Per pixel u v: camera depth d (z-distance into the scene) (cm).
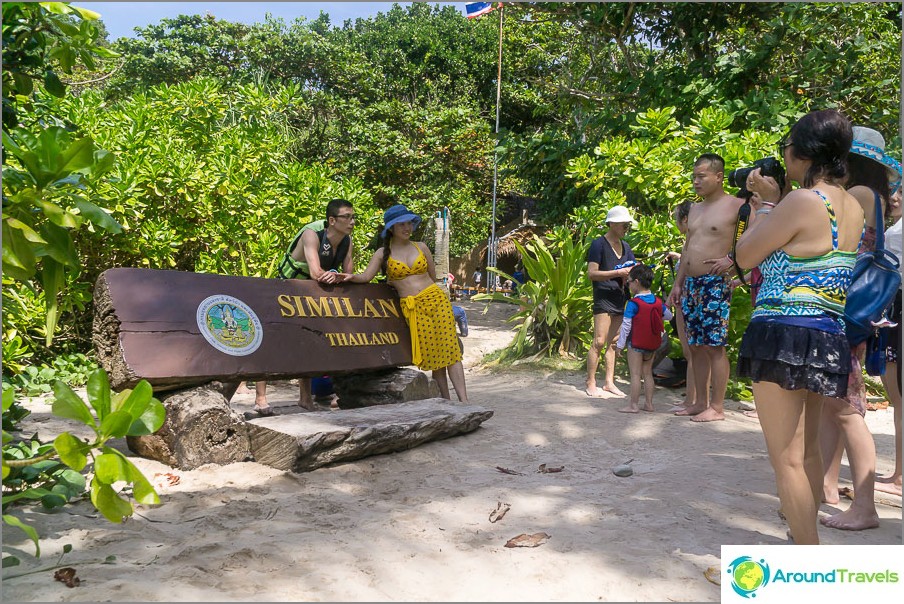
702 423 579
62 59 348
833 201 277
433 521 345
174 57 2222
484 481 418
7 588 252
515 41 2605
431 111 2328
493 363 876
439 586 269
